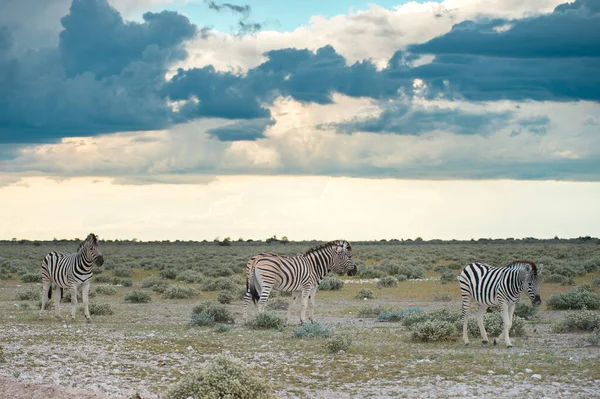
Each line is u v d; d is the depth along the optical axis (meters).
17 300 33.06
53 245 146.50
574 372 13.46
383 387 12.52
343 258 22.47
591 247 106.00
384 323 23.52
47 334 19.20
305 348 16.91
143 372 13.70
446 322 18.72
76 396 10.70
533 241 163.62
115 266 64.56
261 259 21.89
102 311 26.03
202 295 37.16
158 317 25.41
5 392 11.09
